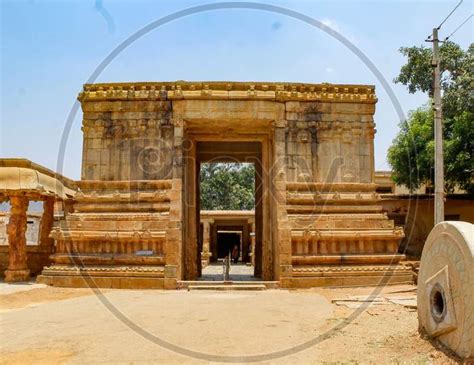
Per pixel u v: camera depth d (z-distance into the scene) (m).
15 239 23.78
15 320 12.71
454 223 9.14
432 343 9.29
